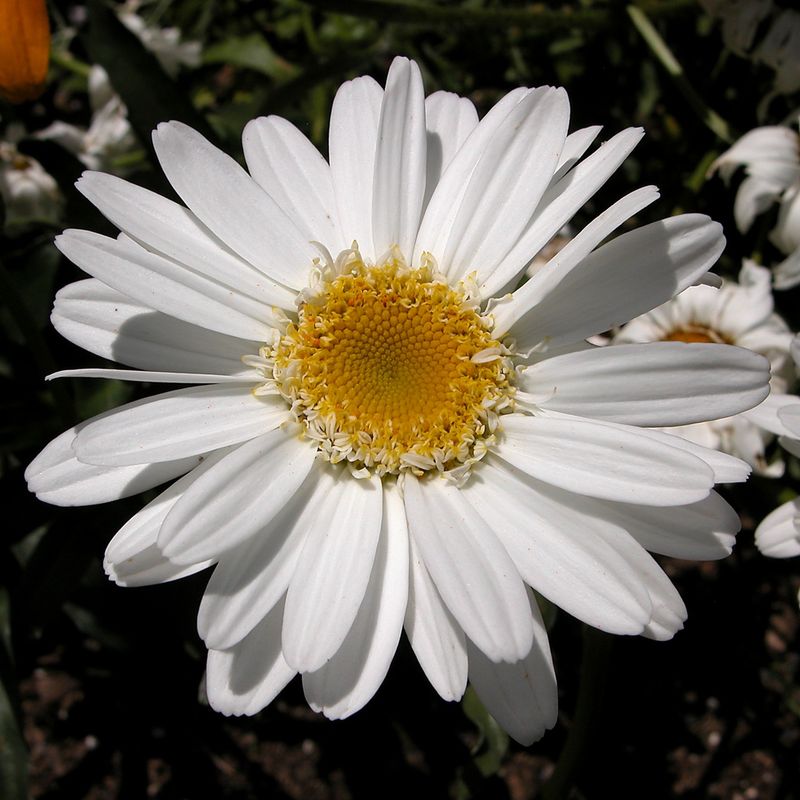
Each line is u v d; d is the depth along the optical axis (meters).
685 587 0.26
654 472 0.12
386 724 0.24
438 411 0.14
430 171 0.15
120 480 0.12
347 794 0.25
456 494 0.13
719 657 0.25
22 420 0.19
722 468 0.12
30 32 0.16
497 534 0.13
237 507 0.12
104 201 0.12
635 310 0.13
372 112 0.14
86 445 0.12
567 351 0.13
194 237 0.13
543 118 0.13
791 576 0.26
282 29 0.27
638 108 0.24
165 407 0.12
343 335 0.14
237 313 0.13
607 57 0.24
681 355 0.12
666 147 0.24
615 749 0.25
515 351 0.14
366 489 0.13
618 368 0.13
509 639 0.11
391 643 0.12
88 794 0.25
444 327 0.14
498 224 0.13
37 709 0.25
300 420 0.13
